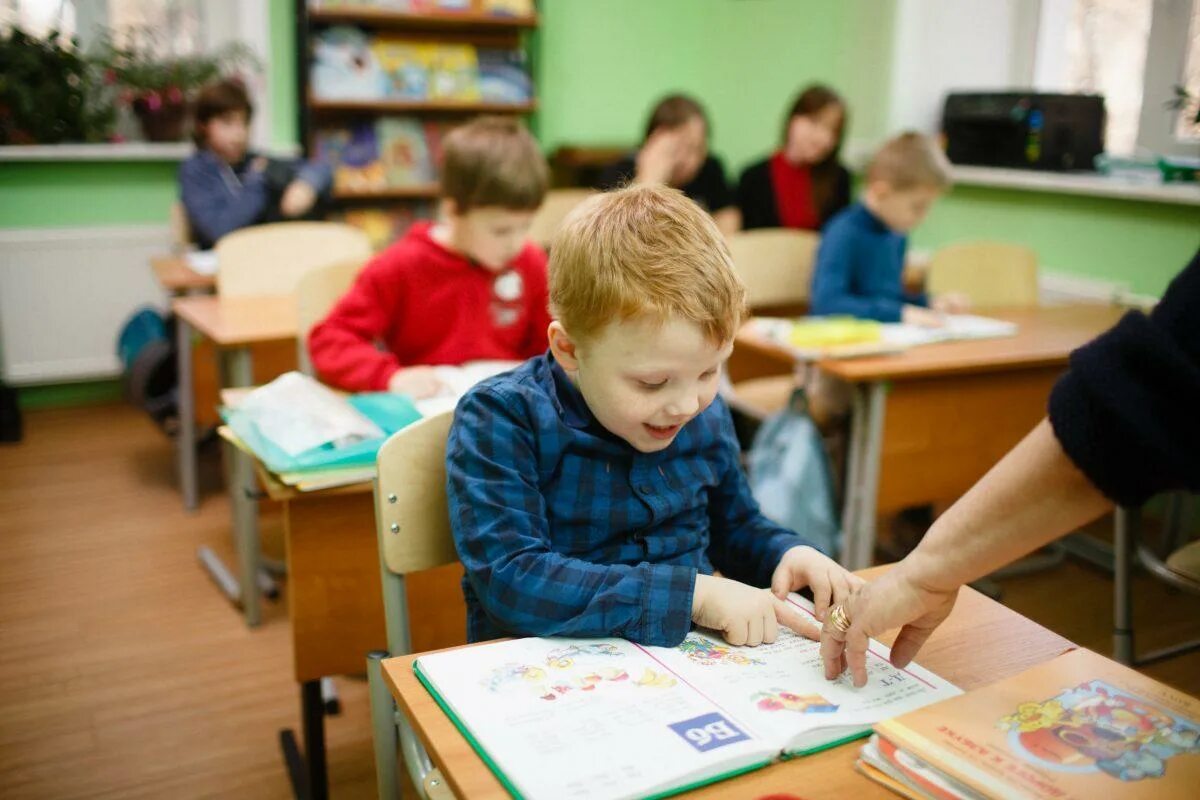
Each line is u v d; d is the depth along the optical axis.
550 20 4.78
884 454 2.35
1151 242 3.25
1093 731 0.74
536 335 2.23
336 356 1.96
